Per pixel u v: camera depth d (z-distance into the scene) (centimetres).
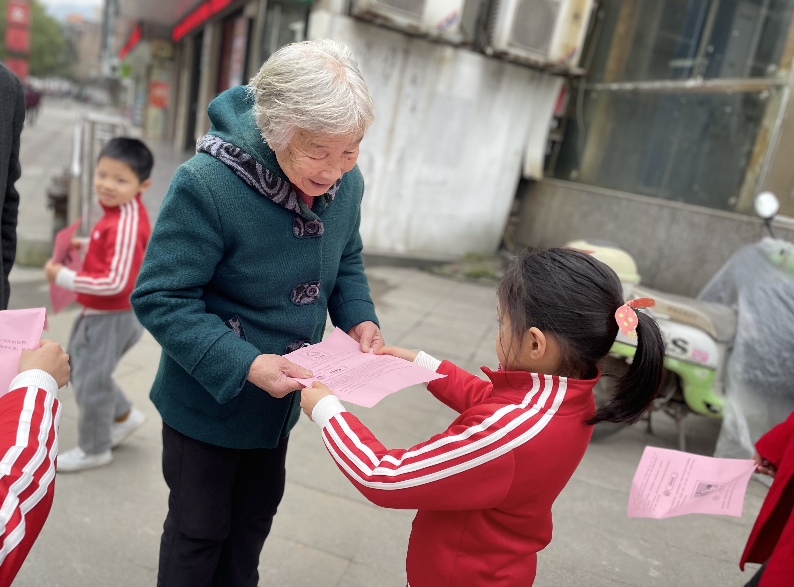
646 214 612
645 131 654
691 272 557
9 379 107
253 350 130
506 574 122
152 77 2031
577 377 119
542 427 113
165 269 130
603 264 119
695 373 331
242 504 168
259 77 121
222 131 135
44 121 2638
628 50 688
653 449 164
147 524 234
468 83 711
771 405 324
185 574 157
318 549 233
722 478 168
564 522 272
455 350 472
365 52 637
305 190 130
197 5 1285
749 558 180
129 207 247
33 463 95
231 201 129
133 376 361
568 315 112
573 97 771
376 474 114
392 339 480
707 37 587
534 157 783
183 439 152
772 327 324
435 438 116
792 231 475
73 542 219
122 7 1611
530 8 675
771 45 519
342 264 173
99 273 241
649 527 277
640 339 118
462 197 766
